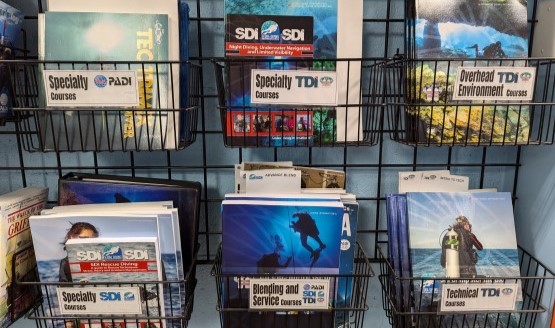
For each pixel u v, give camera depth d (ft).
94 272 2.28
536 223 2.77
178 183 2.71
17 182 3.00
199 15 2.83
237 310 2.35
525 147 2.93
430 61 2.32
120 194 2.59
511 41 2.41
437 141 2.38
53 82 2.13
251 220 2.35
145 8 2.30
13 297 2.43
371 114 2.72
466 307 2.38
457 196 2.62
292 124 2.37
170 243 2.32
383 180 3.14
